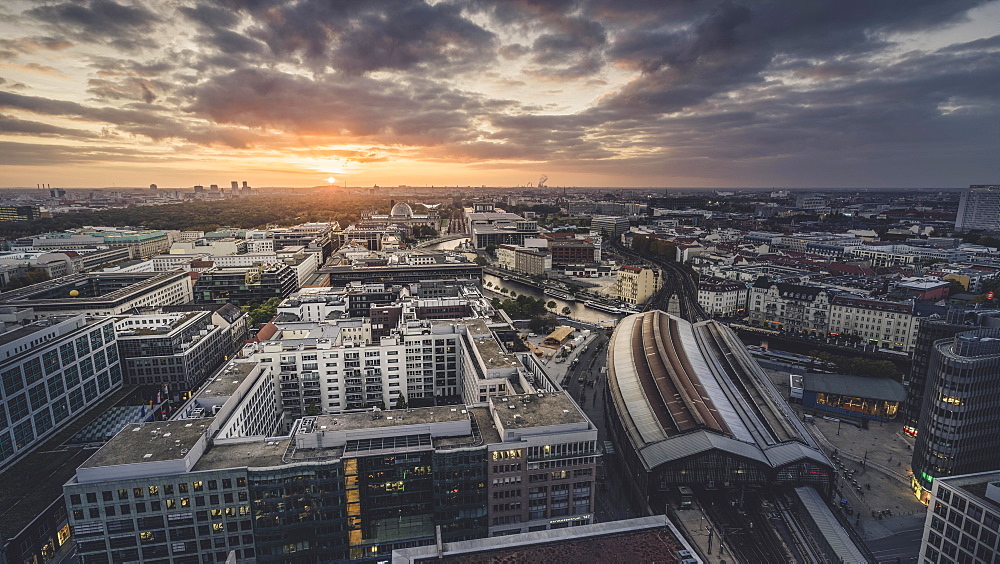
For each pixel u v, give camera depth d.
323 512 136.25
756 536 147.25
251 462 134.00
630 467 176.75
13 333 188.00
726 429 173.88
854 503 170.25
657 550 91.88
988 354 163.25
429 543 142.38
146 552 129.38
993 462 166.38
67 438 191.25
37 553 144.50
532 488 146.50
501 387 190.00
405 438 144.25
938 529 124.06
